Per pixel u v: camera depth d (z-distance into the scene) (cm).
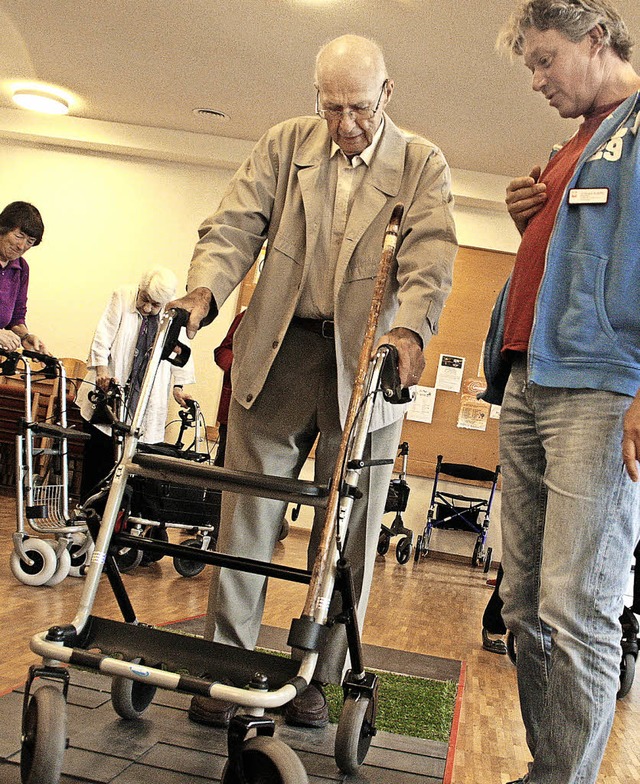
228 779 133
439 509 752
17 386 686
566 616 153
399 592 514
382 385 165
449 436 780
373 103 193
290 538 706
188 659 154
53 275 789
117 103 721
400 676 291
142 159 788
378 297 173
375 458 209
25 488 371
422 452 782
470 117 630
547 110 593
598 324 159
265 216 214
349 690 177
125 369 468
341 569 155
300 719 210
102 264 786
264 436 210
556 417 163
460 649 363
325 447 210
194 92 671
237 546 209
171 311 177
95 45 614
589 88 172
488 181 743
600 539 153
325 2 507
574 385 158
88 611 158
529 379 164
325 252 207
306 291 207
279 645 315
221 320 765
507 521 180
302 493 163
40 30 604
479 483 779
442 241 200
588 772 155
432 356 786
